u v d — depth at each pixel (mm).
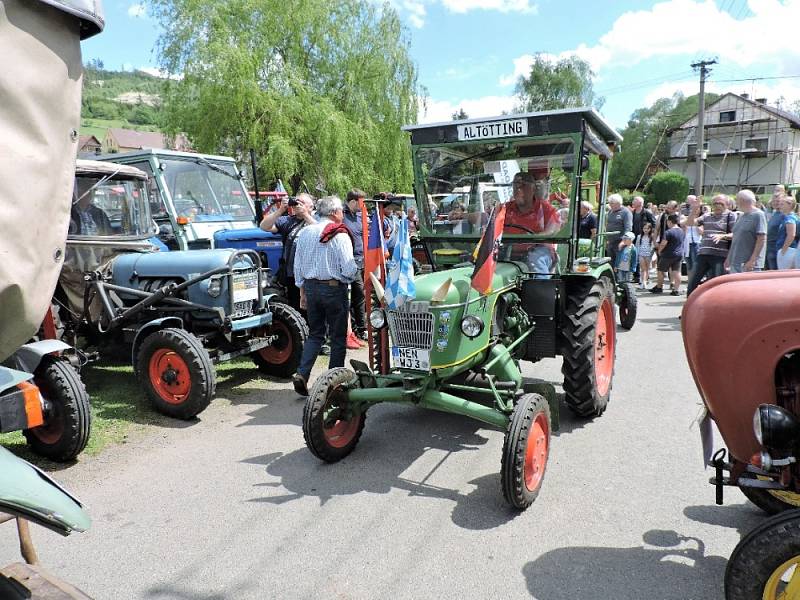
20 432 4535
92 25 1617
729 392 2348
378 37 16734
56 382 3814
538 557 2826
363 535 3053
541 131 4270
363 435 4453
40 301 1483
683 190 33688
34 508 1547
